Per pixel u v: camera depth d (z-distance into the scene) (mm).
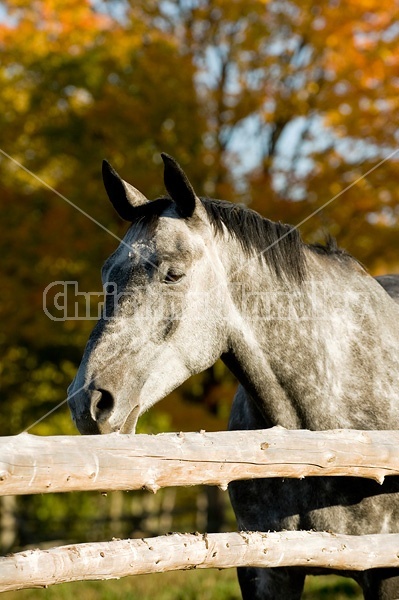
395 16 11609
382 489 4066
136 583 9211
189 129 12148
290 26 12219
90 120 12359
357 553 3602
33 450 2723
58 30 13180
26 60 12781
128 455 2934
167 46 12219
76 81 12641
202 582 8945
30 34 12797
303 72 12297
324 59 12227
